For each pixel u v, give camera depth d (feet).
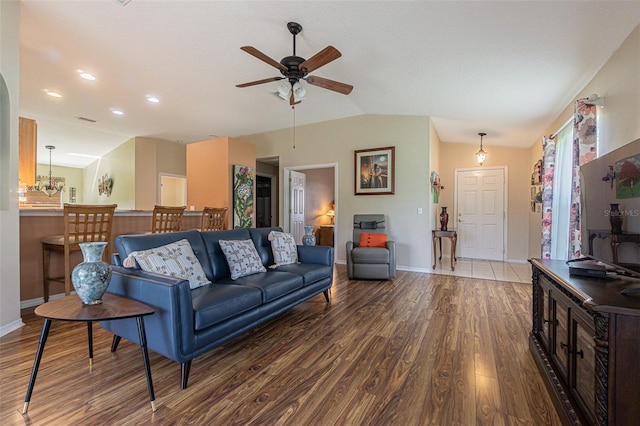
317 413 4.99
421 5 7.04
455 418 4.88
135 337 6.18
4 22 7.55
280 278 8.70
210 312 6.12
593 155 8.71
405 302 11.09
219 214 14.52
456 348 7.37
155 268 6.77
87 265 5.39
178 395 5.41
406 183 16.93
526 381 5.93
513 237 19.42
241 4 8.11
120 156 23.40
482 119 14.70
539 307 7.02
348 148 18.60
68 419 4.71
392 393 5.55
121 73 12.37
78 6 8.29
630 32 6.95
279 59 11.18
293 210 21.68
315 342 7.69
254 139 22.27
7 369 6.06
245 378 6.01
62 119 18.22
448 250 20.97
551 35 7.32
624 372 3.59
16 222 7.97
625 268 4.71
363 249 14.69
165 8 8.38
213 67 11.93
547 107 11.96
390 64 10.43
